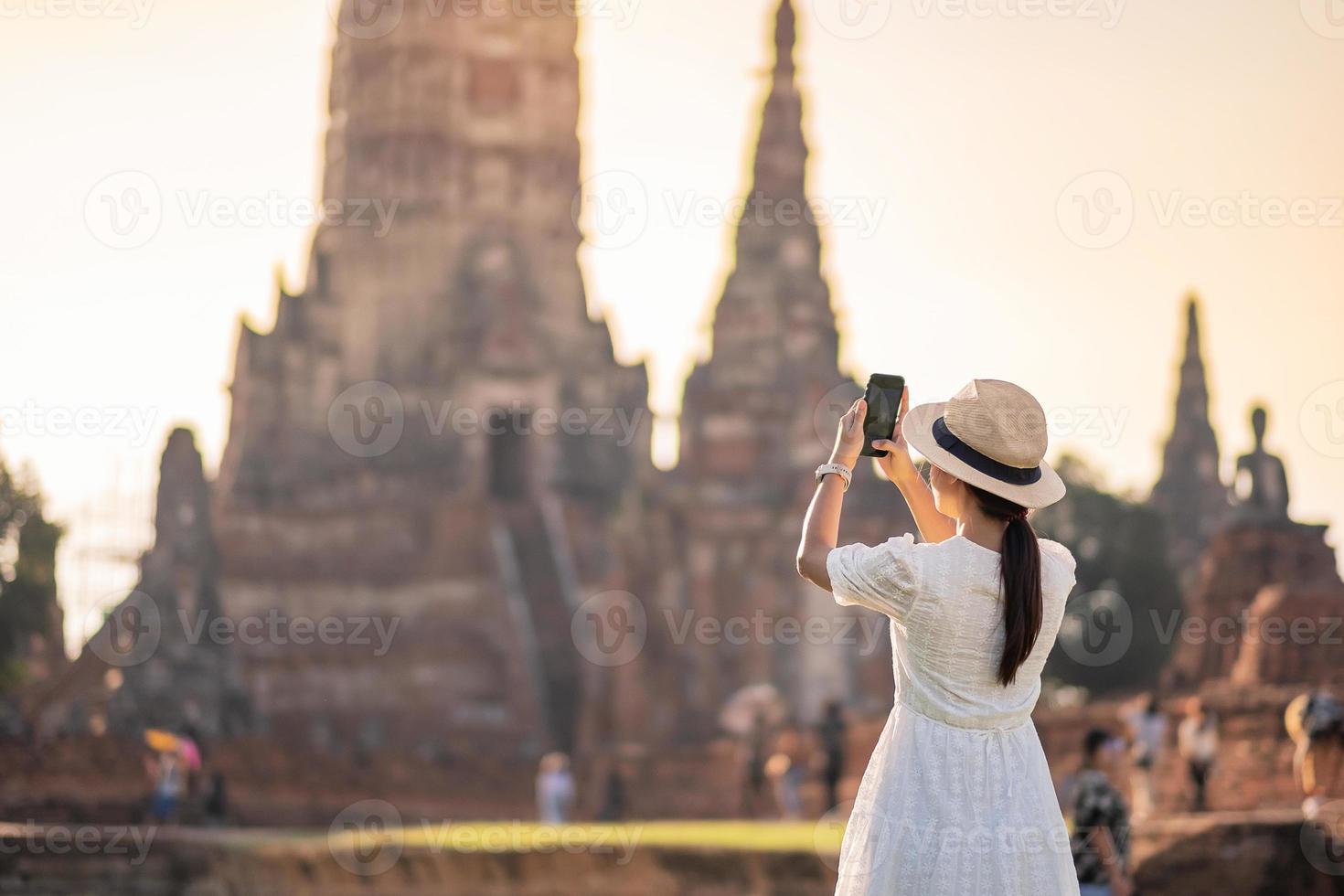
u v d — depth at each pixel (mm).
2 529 103750
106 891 42469
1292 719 29078
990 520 11648
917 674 11312
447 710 140875
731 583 142875
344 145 169500
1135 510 170125
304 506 153250
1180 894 36500
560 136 172125
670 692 140000
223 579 149625
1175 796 64750
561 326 168750
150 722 113625
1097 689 160375
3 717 93625
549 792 86438
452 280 163500
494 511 149125
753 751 93500
